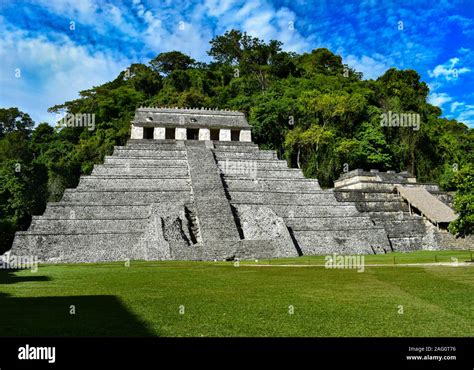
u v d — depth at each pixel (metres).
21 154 78.69
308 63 108.75
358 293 15.69
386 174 58.75
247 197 45.66
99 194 42.00
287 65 95.31
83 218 38.38
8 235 47.44
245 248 35.66
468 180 26.16
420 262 28.72
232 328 10.38
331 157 64.31
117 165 47.88
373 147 67.06
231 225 38.66
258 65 98.19
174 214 38.97
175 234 36.50
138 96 89.62
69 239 35.84
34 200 57.38
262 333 9.98
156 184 45.69
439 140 76.25
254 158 54.66
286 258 35.34
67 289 16.92
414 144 69.38
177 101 81.31
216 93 93.00
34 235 35.41
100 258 34.97
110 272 23.84
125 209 40.22
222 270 24.89
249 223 40.94
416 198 53.00
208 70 103.31
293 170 52.16
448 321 11.13
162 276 21.69
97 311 12.23
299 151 66.00
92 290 16.59
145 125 58.00
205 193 43.47
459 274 21.03
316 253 39.69
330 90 79.44
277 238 38.31
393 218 51.53
